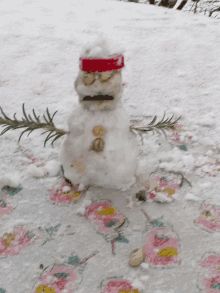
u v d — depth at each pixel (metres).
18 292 0.71
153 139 1.02
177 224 0.80
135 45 1.64
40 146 0.99
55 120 1.09
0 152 0.97
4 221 0.81
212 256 0.75
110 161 0.81
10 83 1.27
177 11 2.24
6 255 0.75
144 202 0.84
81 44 1.65
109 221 0.81
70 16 2.08
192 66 1.41
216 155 0.97
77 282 0.72
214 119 1.09
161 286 0.71
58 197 0.86
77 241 0.78
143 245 0.77
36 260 0.75
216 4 2.82
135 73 1.35
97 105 0.79
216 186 0.88
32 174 0.91
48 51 1.56
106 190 0.87
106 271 0.73
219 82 1.28
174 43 1.66
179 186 0.88
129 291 0.71
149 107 1.15
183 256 0.75
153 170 0.92
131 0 3.01
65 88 1.25
